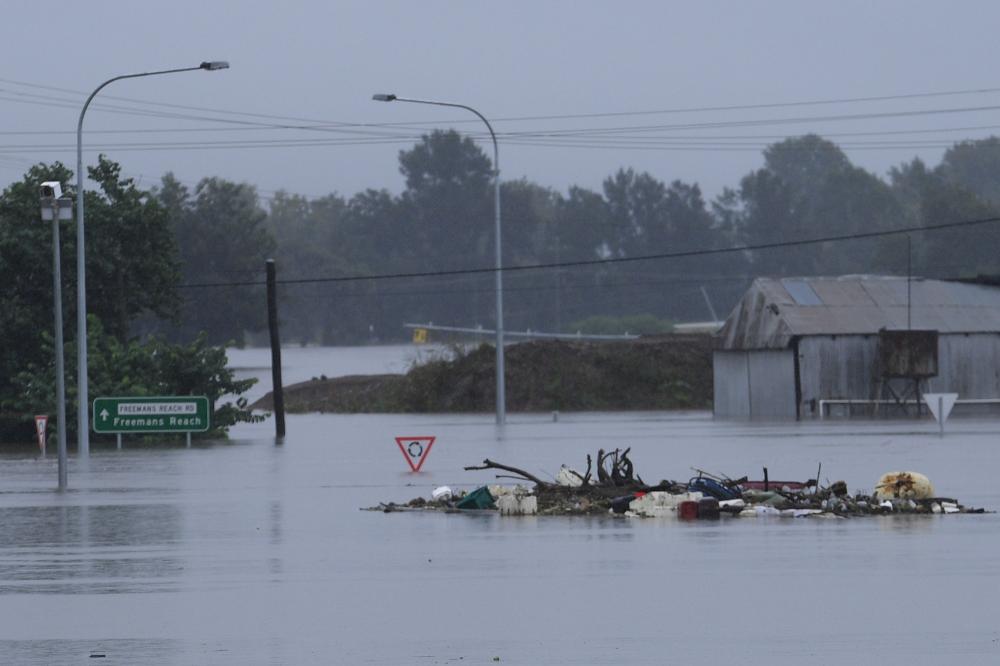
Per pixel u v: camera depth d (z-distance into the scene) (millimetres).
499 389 178000
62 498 86438
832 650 37969
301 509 77438
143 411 145375
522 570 53094
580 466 104312
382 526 68562
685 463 105000
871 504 73062
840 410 196625
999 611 43531
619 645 38938
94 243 173500
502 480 95125
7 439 164500
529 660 37250
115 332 177500
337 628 41938
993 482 87500
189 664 37188
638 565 54000
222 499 84062
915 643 38781
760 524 68125
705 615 43250
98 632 41625
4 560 57500
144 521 72062
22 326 167000
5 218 172375
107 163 178250
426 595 47656
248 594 48250
